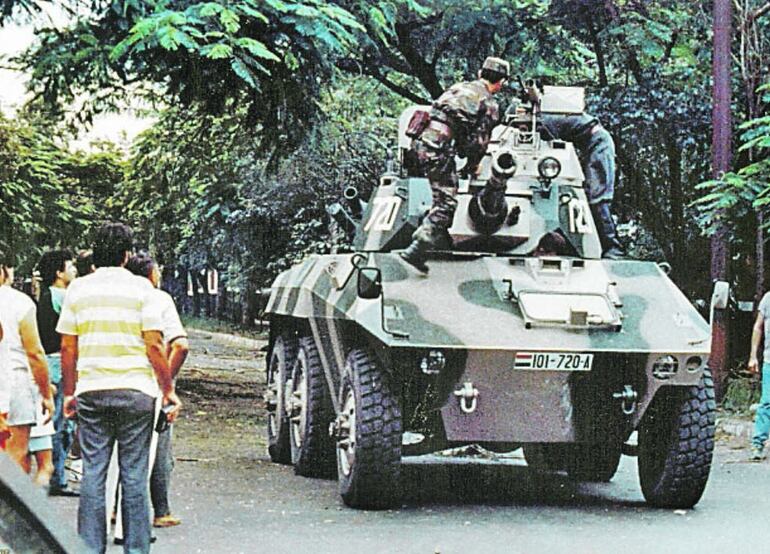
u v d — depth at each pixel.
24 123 22.41
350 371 9.38
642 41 20.11
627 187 21.55
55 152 23.33
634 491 10.80
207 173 25.77
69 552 1.46
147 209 30.11
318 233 27.11
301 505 9.55
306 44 15.23
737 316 20.47
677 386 9.52
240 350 34.09
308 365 11.20
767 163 16.22
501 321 9.33
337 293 9.97
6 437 7.73
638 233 22.33
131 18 15.08
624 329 9.40
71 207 23.62
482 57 21.78
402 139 11.05
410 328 9.12
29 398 8.02
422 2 20.81
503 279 9.76
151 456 7.89
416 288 9.57
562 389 9.34
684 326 9.52
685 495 9.60
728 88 16.92
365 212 11.40
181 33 14.16
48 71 15.45
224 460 12.39
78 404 6.63
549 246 10.42
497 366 9.16
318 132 17.02
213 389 21.00
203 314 55.34
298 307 11.19
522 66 21.52
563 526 8.78
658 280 10.07
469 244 10.23
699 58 20.89
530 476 11.69
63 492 9.75
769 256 19.38
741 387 18.22
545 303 9.47
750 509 9.71
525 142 10.75
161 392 6.84
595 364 9.25
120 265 6.81
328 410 11.07
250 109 16.56
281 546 7.83
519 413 9.38
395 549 7.77
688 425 9.47
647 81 20.59
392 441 9.16
